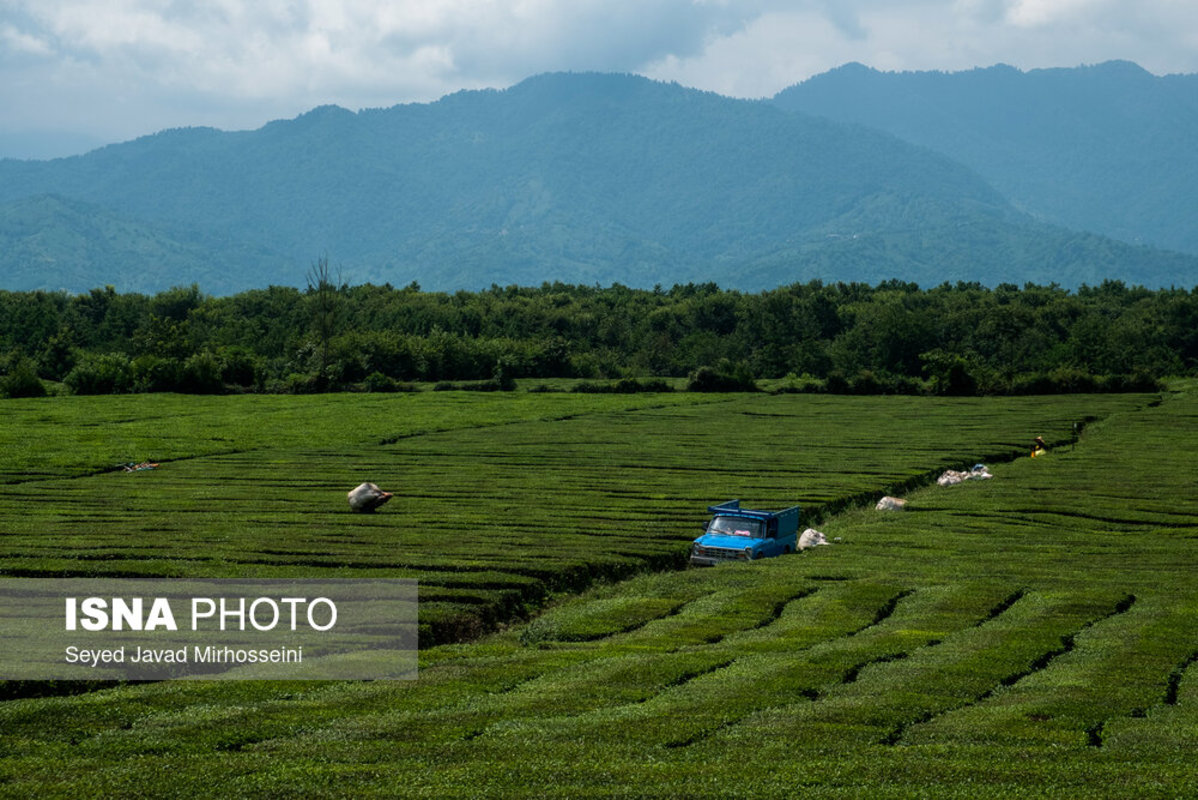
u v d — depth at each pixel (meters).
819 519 64.00
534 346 187.25
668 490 69.81
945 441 98.25
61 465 76.31
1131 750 22.81
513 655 32.53
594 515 60.28
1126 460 86.81
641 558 49.72
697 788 20.36
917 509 66.75
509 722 24.86
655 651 32.75
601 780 20.84
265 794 20.03
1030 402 135.88
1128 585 43.50
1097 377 148.62
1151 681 28.69
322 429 102.31
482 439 97.75
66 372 165.88
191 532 52.09
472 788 20.34
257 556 46.47
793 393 151.75
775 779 20.86
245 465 78.94
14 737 23.73
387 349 171.00
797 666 30.00
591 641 35.44
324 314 186.00
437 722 24.83
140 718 25.23
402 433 100.44
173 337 169.88
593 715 25.42
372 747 22.89
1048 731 24.20
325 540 50.59
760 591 41.88
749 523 51.62
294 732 24.27
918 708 26.17
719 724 24.84
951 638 34.09
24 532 51.47
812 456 87.88
